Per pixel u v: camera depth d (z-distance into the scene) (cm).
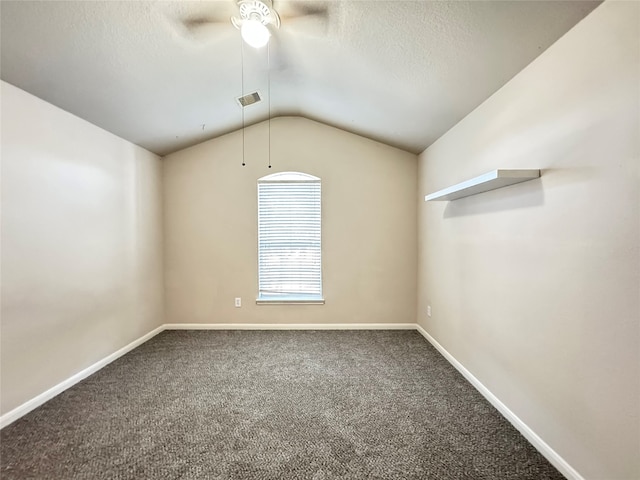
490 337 213
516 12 146
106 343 277
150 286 346
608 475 126
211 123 328
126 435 180
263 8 167
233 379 249
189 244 371
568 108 145
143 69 217
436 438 177
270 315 374
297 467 156
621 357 121
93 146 264
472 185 191
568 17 138
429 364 276
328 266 371
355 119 326
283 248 378
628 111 117
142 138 313
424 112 265
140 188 329
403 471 153
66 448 169
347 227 371
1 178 188
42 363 214
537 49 160
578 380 140
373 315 374
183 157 369
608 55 124
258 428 186
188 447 170
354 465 157
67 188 236
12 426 188
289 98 317
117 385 239
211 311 374
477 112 230
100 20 169
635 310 115
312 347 316
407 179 370
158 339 339
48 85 205
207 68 235
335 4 172
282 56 236
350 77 247
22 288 201
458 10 155
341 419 195
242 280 372
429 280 331
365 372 261
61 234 230
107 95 234
